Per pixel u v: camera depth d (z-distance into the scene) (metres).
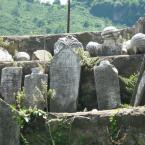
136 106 16.61
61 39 18.44
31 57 21.05
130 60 18.47
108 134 14.58
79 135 14.73
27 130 14.81
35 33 22.47
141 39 18.67
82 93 17.91
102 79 17.55
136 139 14.42
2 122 14.45
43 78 17.66
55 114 15.00
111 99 17.38
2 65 18.84
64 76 17.66
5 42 21.16
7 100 18.02
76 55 17.81
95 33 21.23
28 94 17.53
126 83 17.89
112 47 19.38
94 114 14.81
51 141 14.76
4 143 14.45
